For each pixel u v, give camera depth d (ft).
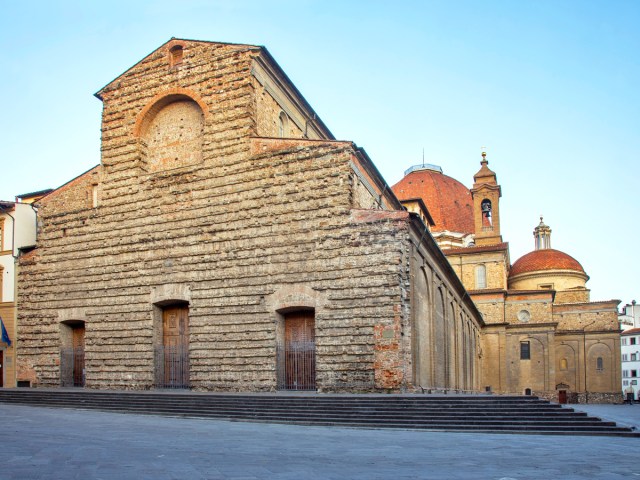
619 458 60.18
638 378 515.91
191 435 76.33
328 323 123.75
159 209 145.48
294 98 157.99
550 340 281.54
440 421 90.02
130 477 45.52
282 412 100.32
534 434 83.87
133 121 151.74
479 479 46.78
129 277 146.41
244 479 45.60
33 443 65.51
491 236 306.76
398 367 117.60
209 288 136.56
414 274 130.52
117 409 114.01
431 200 324.60
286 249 130.31
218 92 142.61
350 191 127.95
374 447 66.95
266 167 135.33
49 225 159.12
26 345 157.17
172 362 141.69
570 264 317.01
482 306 287.69
